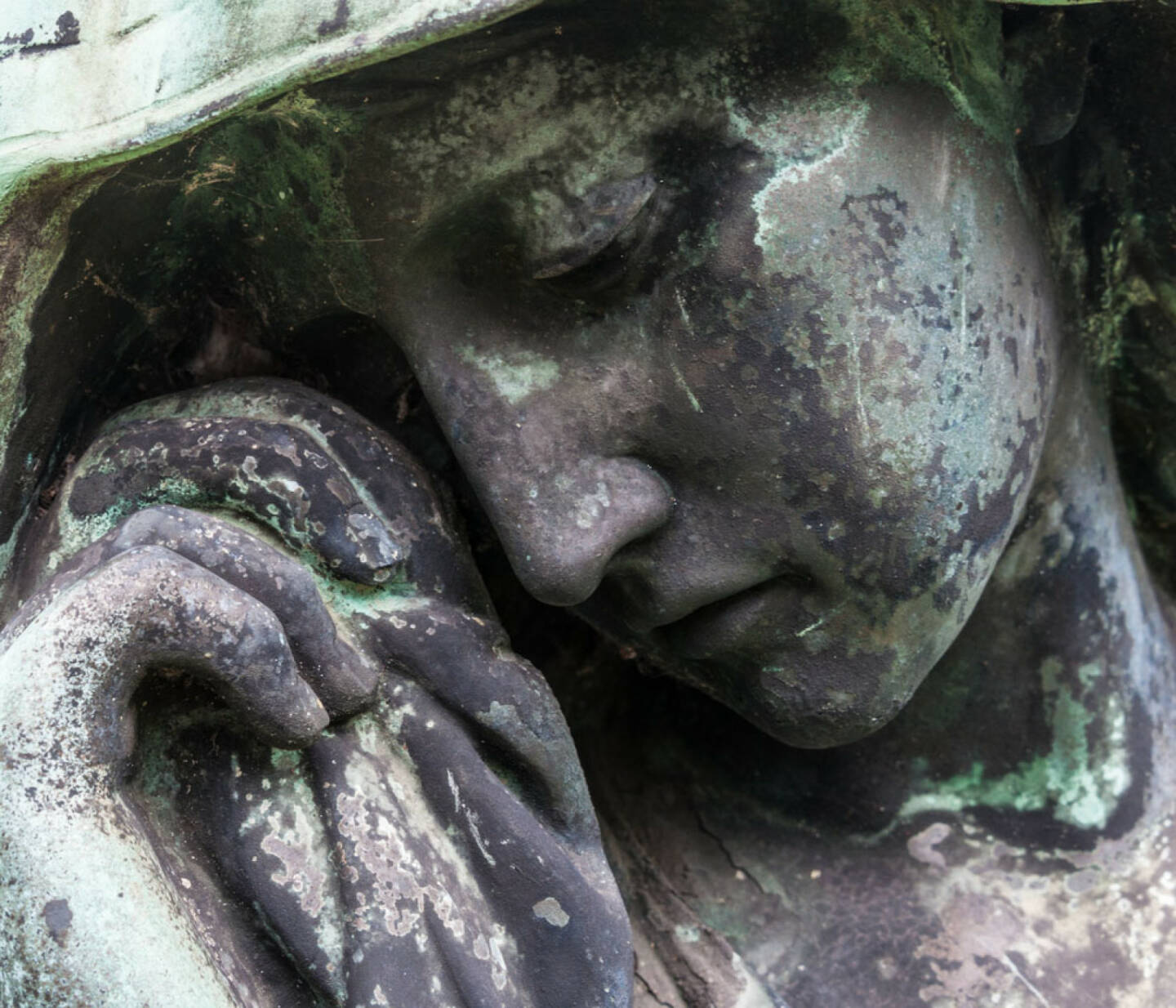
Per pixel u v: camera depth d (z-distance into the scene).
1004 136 0.61
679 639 0.64
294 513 0.60
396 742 0.60
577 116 0.59
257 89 0.57
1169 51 0.62
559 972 0.60
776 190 0.59
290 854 0.59
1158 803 0.68
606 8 0.58
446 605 0.61
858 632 0.62
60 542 0.61
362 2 0.57
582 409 0.61
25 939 0.55
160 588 0.57
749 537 0.61
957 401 0.61
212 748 0.59
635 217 0.59
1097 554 0.68
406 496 0.62
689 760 0.70
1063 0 0.57
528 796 0.61
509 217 0.60
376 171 0.60
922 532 0.61
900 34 0.59
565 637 0.69
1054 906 0.67
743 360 0.60
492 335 0.61
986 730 0.69
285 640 0.58
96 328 0.62
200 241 0.63
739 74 0.59
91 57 0.59
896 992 0.66
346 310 0.62
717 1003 0.66
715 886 0.68
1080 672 0.68
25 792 0.56
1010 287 0.61
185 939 0.56
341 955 0.58
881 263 0.60
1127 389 0.69
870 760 0.69
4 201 0.59
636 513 0.61
